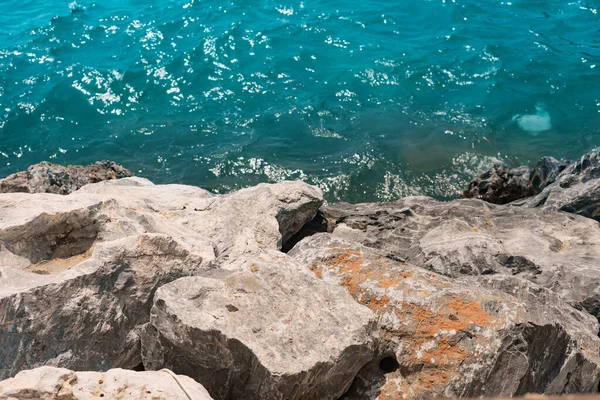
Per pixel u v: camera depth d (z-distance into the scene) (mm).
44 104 26016
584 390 7348
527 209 11047
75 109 25969
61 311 6793
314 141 23844
